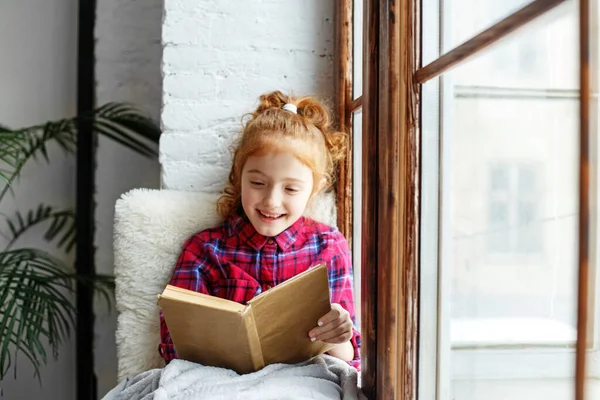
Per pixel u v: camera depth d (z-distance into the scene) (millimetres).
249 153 941
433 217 662
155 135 1370
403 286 720
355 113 1109
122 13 1409
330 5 1183
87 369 1437
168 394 712
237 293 973
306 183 948
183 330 772
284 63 1169
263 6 1156
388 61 722
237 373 793
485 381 518
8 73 1414
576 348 343
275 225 950
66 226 1463
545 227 410
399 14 716
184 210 1034
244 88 1153
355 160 1107
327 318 799
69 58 1434
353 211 1124
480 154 532
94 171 1426
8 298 1391
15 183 1435
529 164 434
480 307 531
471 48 537
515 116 455
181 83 1131
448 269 617
